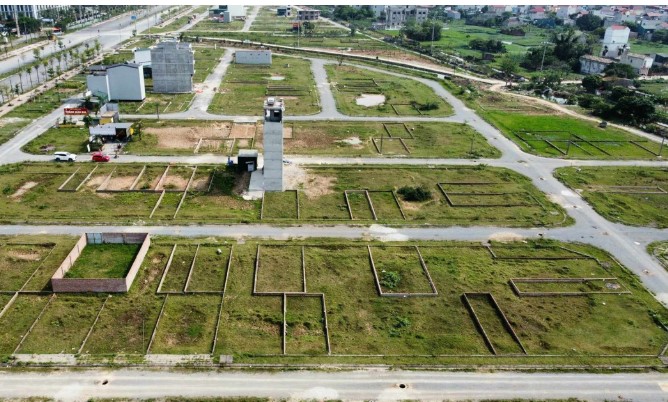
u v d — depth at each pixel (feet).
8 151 277.03
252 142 304.71
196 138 308.40
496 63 592.19
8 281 172.35
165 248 194.18
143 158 274.98
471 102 411.54
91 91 370.53
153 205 226.58
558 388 138.51
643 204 244.63
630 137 337.52
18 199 226.58
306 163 277.44
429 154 296.30
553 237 212.64
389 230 213.66
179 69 402.52
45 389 132.05
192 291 170.50
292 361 144.36
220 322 157.69
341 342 152.25
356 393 134.82
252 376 138.82
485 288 178.70
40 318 156.46
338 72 506.48
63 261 176.04
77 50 558.15
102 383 134.62
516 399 134.82
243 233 206.59
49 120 329.52
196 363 142.10
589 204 242.17
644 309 171.01
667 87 477.36
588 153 307.37
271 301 168.76
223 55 572.92
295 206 230.89
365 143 311.06
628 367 146.10
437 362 146.00
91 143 282.97
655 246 208.95
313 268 185.98
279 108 230.68
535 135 336.90
